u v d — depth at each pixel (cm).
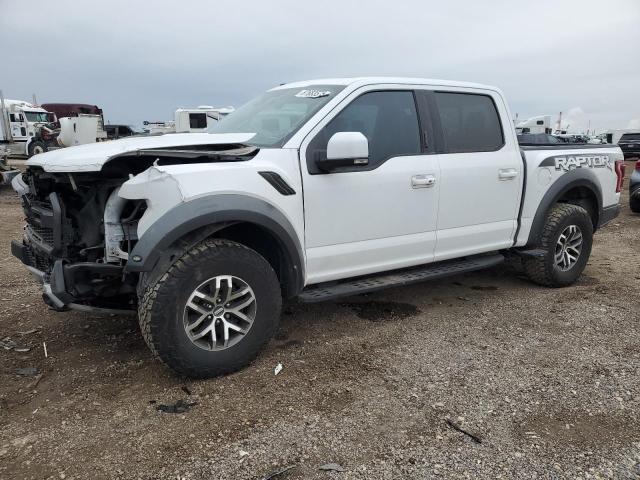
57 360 357
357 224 384
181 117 2245
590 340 394
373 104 400
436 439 269
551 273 514
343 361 358
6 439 267
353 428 278
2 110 2444
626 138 2717
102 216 334
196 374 321
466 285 541
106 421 284
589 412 294
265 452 257
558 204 531
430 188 420
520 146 538
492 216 470
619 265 626
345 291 380
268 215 329
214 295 319
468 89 459
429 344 388
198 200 305
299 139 359
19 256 384
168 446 262
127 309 343
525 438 270
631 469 246
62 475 240
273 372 340
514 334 407
